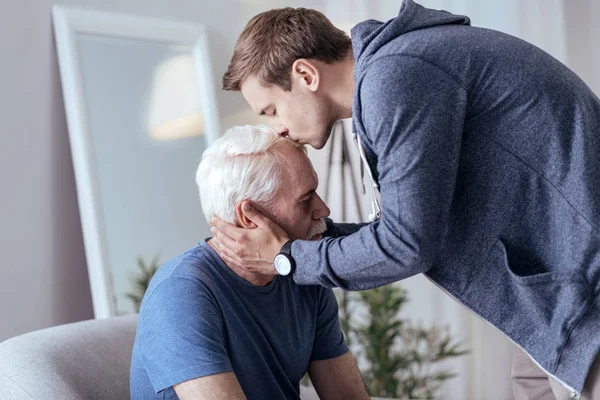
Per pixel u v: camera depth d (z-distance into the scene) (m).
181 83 2.79
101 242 2.41
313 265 1.28
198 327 1.31
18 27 2.33
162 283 1.38
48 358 1.43
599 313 1.17
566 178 1.20
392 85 1.16
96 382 1.48
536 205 1.22
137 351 1.39
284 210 1.40
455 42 1.20
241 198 1.38
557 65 1.25
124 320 1.68
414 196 1.15
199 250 1.44
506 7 3.22
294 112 1.37
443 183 1.17
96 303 2.39
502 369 3.20
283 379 1.47
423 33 1.22
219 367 1.29
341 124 3.23
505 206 1.23
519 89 1.20
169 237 2.66
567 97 1.21
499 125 1.21
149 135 2.65
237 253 1.35
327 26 1.34
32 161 2.37
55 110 2.44
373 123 1.18
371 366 3.20
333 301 1.62
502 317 1.25
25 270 2.33
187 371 1.28
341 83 1.34
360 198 3.24
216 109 2.90
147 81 2.67
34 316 2.35
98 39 2.52
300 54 1.31
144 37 2.67
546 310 1.21
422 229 1.16
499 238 1.24
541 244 1.23
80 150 2.39
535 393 1.68
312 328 1.56
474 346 3.24
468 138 1.22
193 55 2.86
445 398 3.29
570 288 1.18
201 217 2.80
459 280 1.26
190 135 2.80
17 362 1.41
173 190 2.71
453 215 1.25
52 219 2.42
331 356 1.61
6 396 1.36
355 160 3.23
